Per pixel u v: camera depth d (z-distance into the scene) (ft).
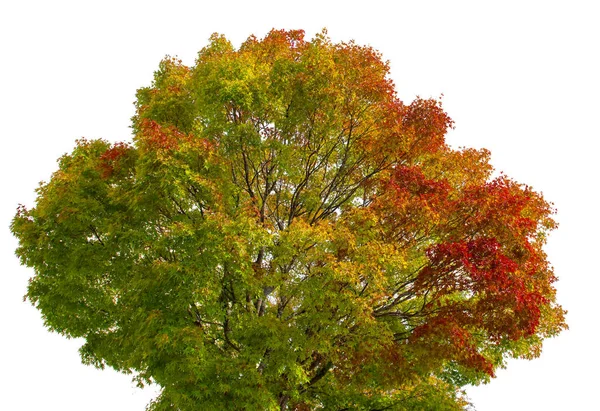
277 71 46.55
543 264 48.62
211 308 41.68
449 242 42.60
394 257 40.06
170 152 42.01
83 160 51.83
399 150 48.16
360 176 53.21
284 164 47.85
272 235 42.50
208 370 40.09
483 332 50.52
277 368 41.73
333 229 44.14
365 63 47.85
